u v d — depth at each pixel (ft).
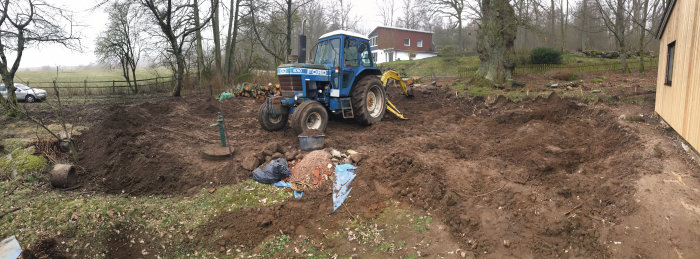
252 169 20.39
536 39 96.68
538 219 15.35
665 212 13.85
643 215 14.10
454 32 133.39
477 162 20.83
